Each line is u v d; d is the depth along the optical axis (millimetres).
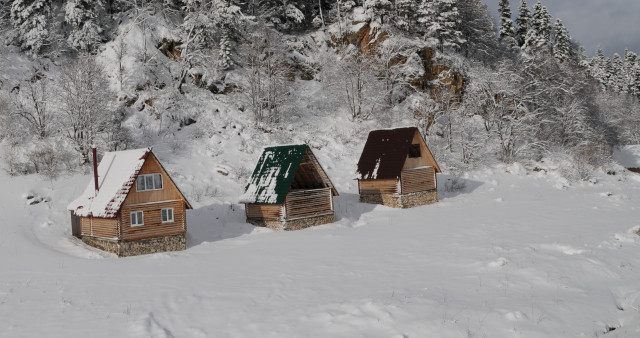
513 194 43531
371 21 63375
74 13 48875
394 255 22156
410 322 13516
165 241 26703
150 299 16719
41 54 48469
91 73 40438
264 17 62094
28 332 13953
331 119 54812
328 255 22844
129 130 43094
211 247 27125
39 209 32469
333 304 15422
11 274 20781
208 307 15789
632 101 98688
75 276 20344
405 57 61219
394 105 58531
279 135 48750
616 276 17922
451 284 17125
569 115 62031
